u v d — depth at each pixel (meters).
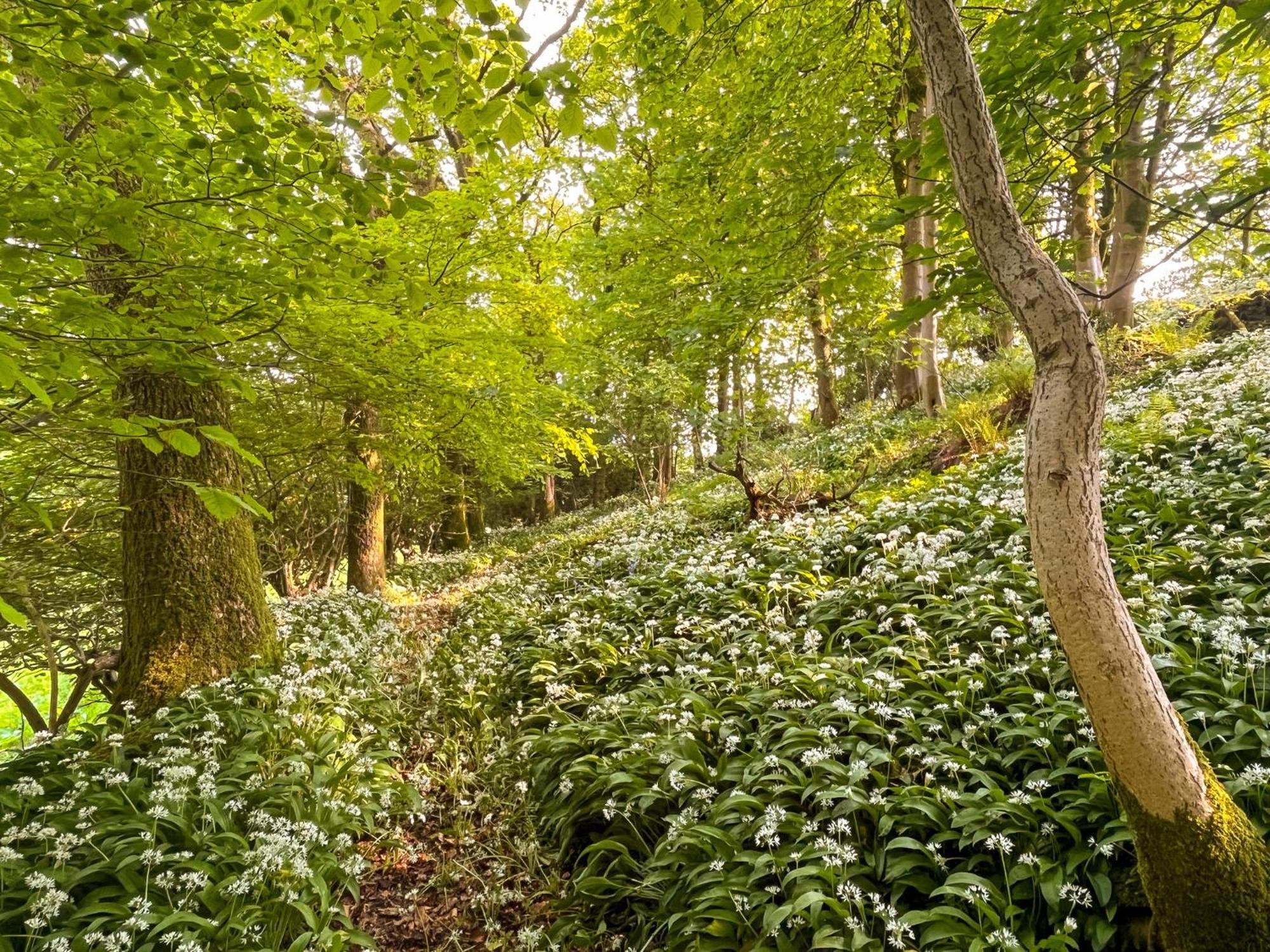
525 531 24.28
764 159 6.92
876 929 2.94
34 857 3.85
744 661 5.55
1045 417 2.24
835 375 20.98
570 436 9.03
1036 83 3.75
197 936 3.32
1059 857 2.92
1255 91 3.56
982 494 7.24
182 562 6.28
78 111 4.26
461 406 7.32
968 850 3.19
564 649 7.11
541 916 4.01
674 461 22.98
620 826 4.18
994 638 4.48
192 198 3.47
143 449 6.31
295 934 3.71
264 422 8.56
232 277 3.82
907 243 12.38
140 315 3.69
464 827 4.90
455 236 5.69
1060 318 2.21
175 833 3.99
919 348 13.05
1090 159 3.51
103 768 4.64
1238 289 12.41
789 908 2.87
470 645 8.59
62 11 2.83
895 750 3.90
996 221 2.33
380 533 14.17
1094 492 2.23
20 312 3.29
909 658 4.53
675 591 7.83
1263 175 2.91
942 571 5.81
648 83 7.40
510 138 3.17
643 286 10.79
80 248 3.44
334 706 5.98
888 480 10.88
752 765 3.87
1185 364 9.56
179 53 3.16
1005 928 2.65
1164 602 4.21
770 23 7.41
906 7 2.39
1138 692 2.18
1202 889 2.15
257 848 3.78
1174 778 2.19
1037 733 3.48
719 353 8.27
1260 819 2.68
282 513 13.22
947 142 2.37
